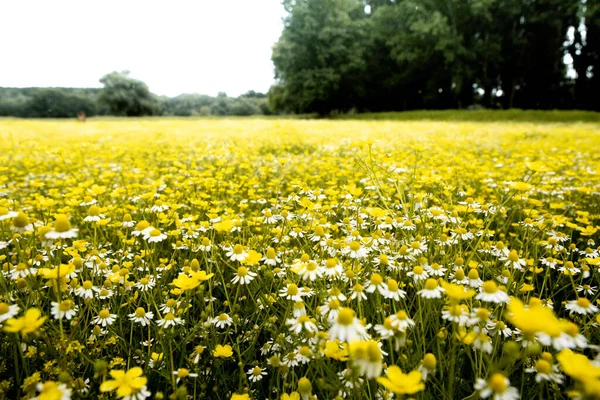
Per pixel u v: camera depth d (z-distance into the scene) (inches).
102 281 80.7
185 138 442.6
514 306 39.8
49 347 55.2
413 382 39.8
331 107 1765.5
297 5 1567.4
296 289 65.6
